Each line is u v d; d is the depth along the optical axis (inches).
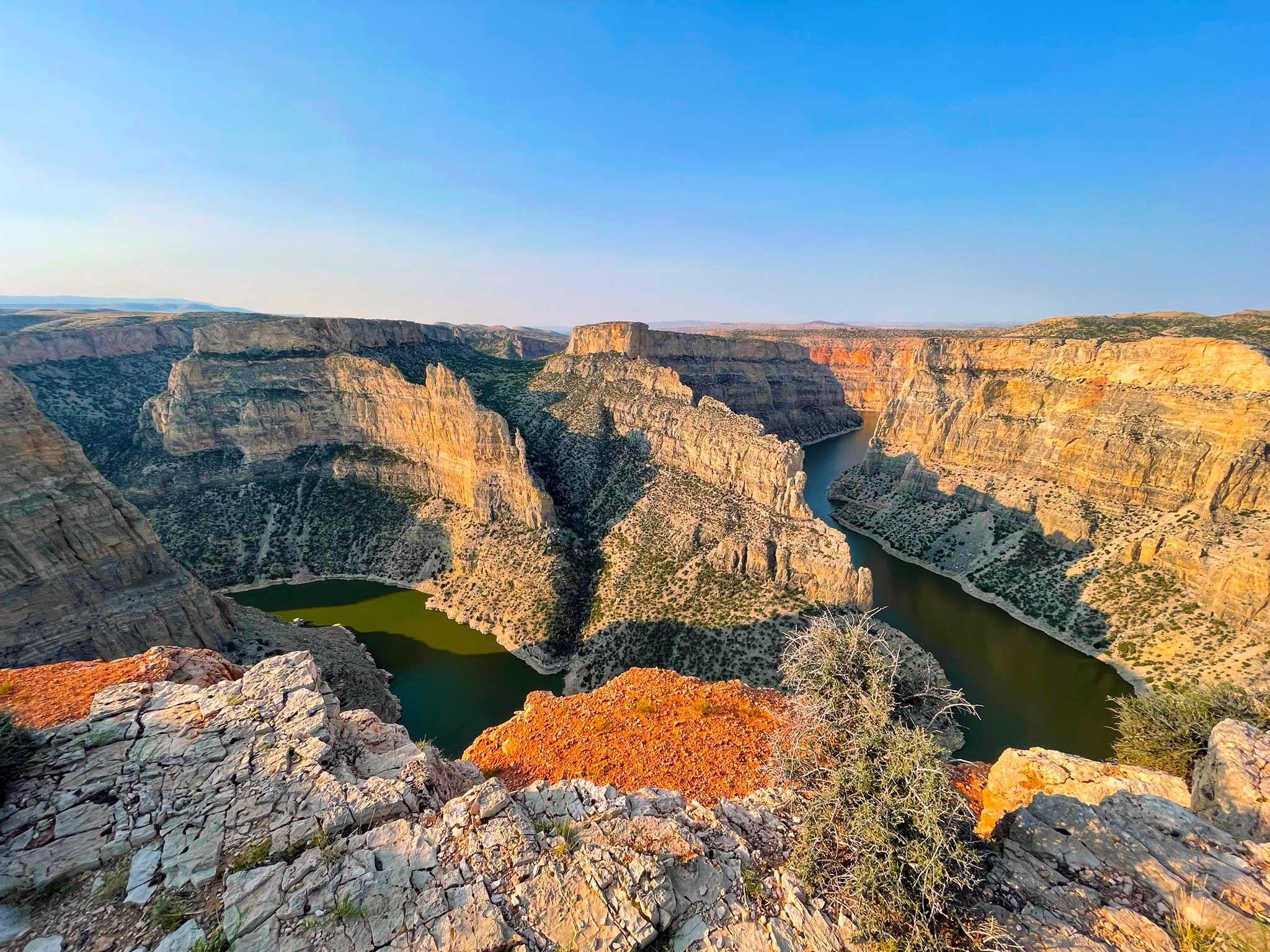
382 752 561.6
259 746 486.6
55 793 426.3
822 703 481.4
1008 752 697.0
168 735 496.1
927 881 361.4
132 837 395.9
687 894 392.5
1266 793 503.8
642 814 462.3
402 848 400.8
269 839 399.5
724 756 720.3
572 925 357.1
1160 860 445.7
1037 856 460.8
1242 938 364.2
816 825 422.6
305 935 335.3
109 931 334.0
